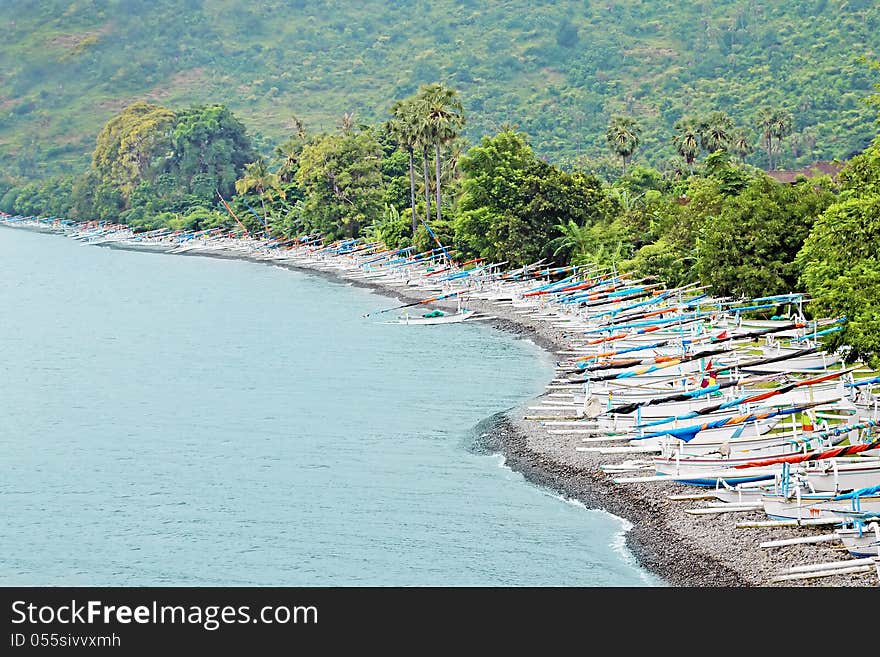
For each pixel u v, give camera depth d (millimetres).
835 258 68625
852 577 52000
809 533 56438
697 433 66750
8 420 88250
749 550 55594
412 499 66875
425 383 96750
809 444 63250
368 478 71000
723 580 53531
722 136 193750
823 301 69375
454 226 164875
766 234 99875
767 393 67875
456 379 98062
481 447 76312
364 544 60875
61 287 182250
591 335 111812
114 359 114188
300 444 79125
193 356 114375
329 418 85938
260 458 76188
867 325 64125
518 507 64875
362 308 143125
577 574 56156
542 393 90750
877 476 58406
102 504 68062
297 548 60781
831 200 100375
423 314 134500
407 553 59531
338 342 118812
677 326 99688
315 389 96188
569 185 148500
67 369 109250
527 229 147750
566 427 78000
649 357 89125
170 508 67062
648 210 145125
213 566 59062
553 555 58375
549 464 70688
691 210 123625
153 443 80688
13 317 147375
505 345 113062
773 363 82750
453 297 140500
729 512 60188
